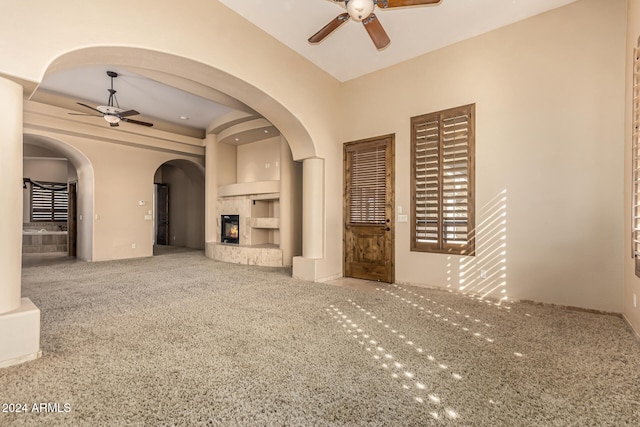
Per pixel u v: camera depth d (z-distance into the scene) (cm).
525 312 333
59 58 246
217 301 373
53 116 601
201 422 153
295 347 240
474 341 253
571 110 349
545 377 197
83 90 580
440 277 436
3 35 212
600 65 335
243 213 743
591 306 335
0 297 211
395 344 247
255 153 813
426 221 451
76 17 252
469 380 192
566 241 350
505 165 388
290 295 403
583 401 171
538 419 156
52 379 191
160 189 1141
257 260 661
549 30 363
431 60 450
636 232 266
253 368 206
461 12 367
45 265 655
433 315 321
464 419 155
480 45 409
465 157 419
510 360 220
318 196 511
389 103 492
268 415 158
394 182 484
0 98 212
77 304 359
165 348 237
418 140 461
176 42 320
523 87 378
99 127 679
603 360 220
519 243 377
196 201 1013
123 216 751
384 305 357
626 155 312
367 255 512
